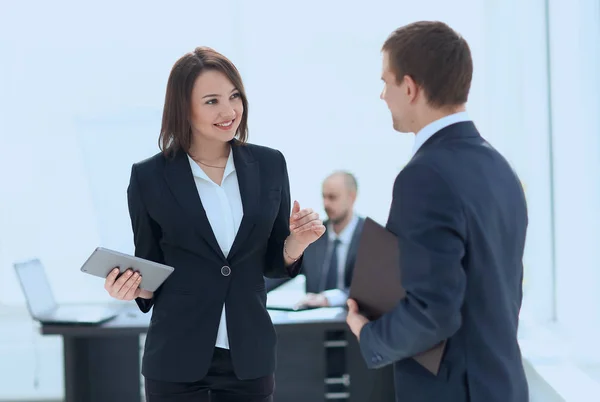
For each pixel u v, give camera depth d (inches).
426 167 68.7
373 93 232.5
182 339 96.7
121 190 180.2
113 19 229.8
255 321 99.1
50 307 166.4
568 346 178.1
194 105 95.8
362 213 233.1
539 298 202.1
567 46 174.2
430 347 68.6
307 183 235.3
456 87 71.6
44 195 229.0
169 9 230.8
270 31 233.3
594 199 163.2
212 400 100.9
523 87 213.5
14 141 229.0
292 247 100.4
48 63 228.8
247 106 100.0
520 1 212.1
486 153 72.3
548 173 202.4
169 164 98.0
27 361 215.2
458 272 66.2
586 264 167.3
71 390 165.3
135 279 94.3
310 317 158.1
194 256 97.4
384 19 231.3
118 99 230.4
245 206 98.0
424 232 67.1
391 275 73.2
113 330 154.7
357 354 172.7
